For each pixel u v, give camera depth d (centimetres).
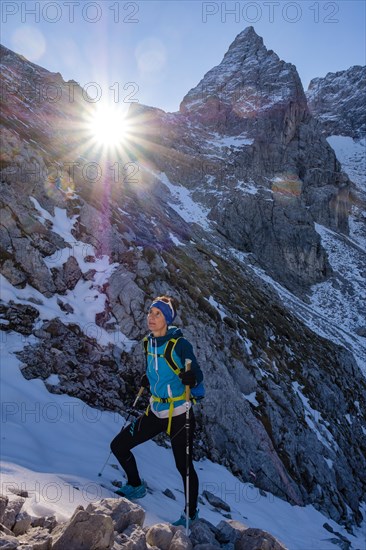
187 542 365
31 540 312
